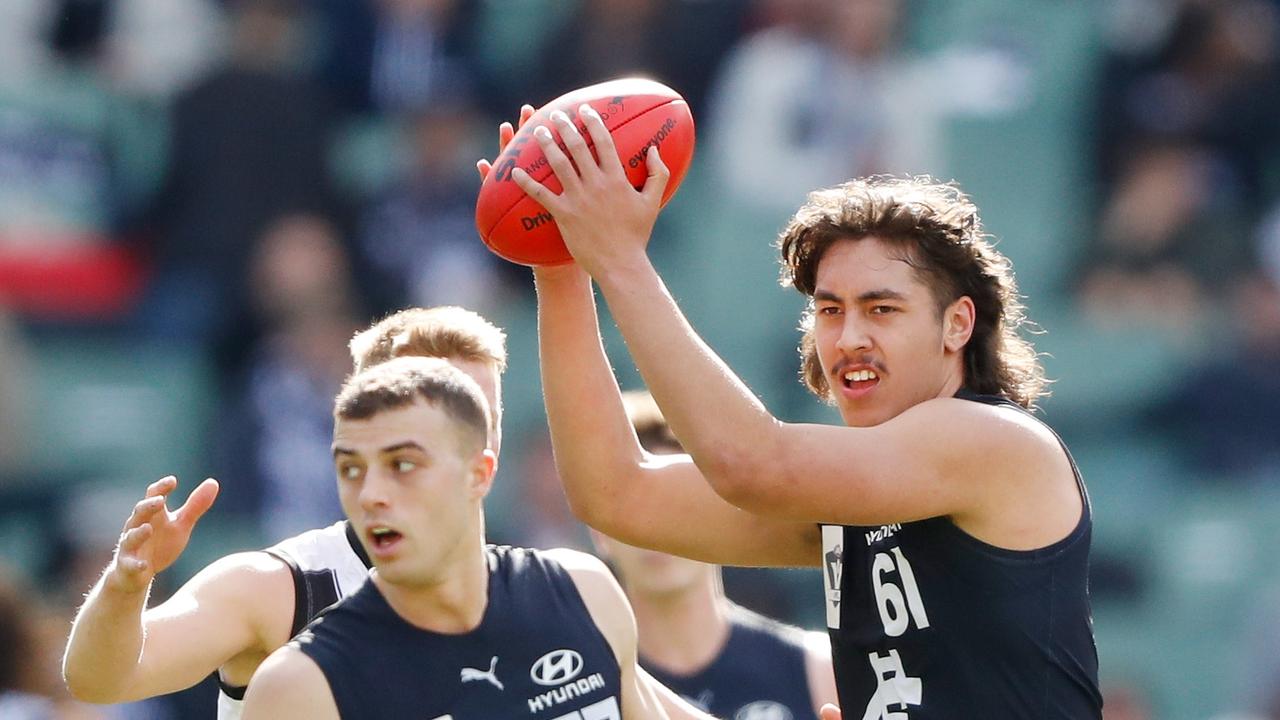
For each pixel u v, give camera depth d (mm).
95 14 39906
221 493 32594
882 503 11914
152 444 35625
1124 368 37656
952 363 12859
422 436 11992
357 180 38875
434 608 12344
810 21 38125
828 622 13008
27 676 21422
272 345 34531
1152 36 41625
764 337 37469
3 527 33938
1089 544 12430
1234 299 38312
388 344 14117
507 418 35812
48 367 36469
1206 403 36906
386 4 39625
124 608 11727
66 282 37375
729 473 11766
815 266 12898
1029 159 40625
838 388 12695
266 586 13234
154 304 36688
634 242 12016
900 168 38031
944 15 41969
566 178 11953
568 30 38438
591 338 13172
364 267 36312
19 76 38562
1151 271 38438
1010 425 12203
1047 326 38375
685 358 11797
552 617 12727
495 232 12492
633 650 13250
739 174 37969
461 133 37031
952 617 12180
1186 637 35250
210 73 37062
